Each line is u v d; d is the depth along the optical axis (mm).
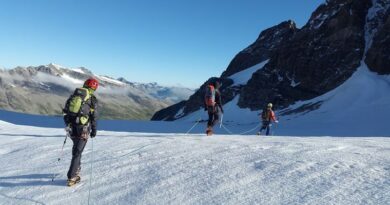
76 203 7480
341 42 73125
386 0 74438
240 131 34438
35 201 7727
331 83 69688
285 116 62844
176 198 7078
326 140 13047
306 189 6836
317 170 7863
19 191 8391
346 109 56188
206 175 8156
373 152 9562
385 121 46531
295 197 6531
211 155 9938
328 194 6508
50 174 9477
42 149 12867
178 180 8031
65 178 9047
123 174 8953
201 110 98000
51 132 19219
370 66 66188
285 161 8734
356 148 10320
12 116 40969
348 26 73625
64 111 8328
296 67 77750
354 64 69062
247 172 8141
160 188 7664
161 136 15305
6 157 12211
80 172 9477
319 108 60906
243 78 102062
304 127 47625
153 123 41406
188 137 14375
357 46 70875
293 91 74375
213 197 6918
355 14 74000
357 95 59406
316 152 9680
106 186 8234
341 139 13852
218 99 15758
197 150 10758
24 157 11852
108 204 7270
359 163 8250
